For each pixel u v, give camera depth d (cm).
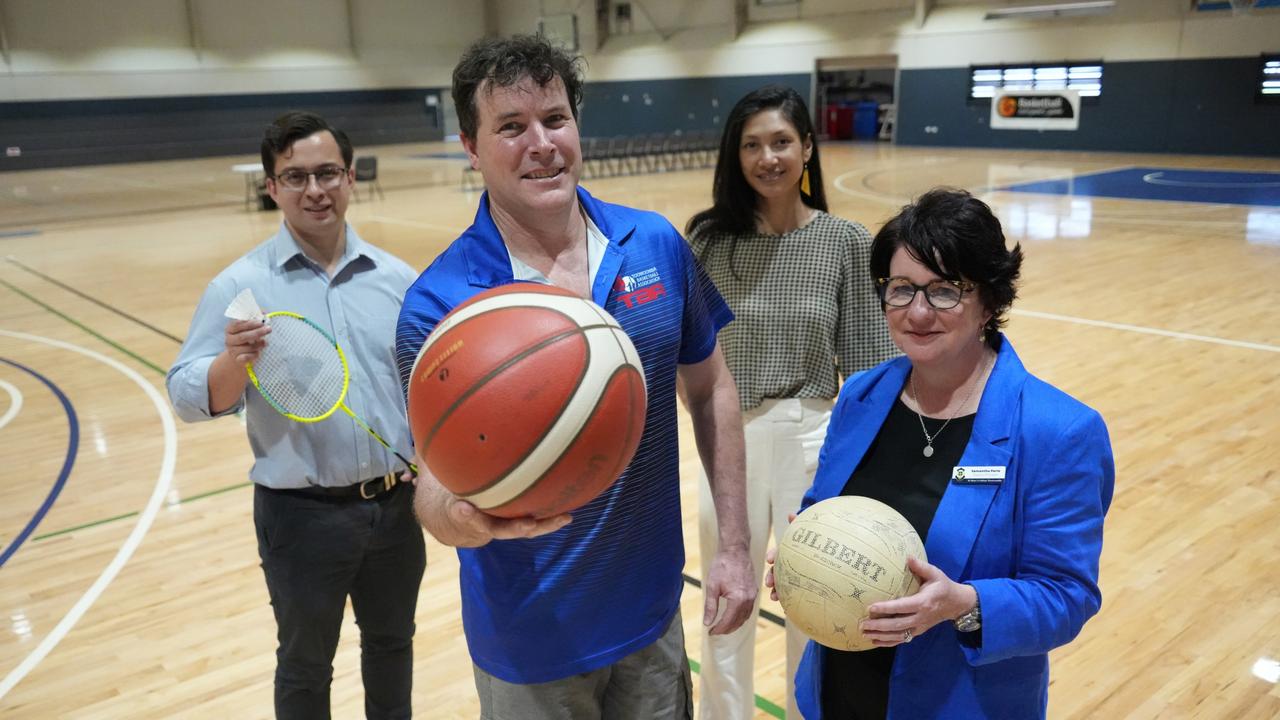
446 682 330
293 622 249
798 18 2898
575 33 3400
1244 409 571
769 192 264
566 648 178
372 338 250
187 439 586
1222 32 2138
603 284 177
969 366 184
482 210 181
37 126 2758
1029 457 169
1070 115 2420
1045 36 2420
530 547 175
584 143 2141
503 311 150
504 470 141
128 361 768
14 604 387
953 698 174
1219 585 371
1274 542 404
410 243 1313
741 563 196
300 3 3155
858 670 190
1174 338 732
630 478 179
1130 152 2338
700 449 209
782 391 266
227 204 1873
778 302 267
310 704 257
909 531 169
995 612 160
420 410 149
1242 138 2159
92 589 399
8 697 325
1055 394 173
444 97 3522
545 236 179
